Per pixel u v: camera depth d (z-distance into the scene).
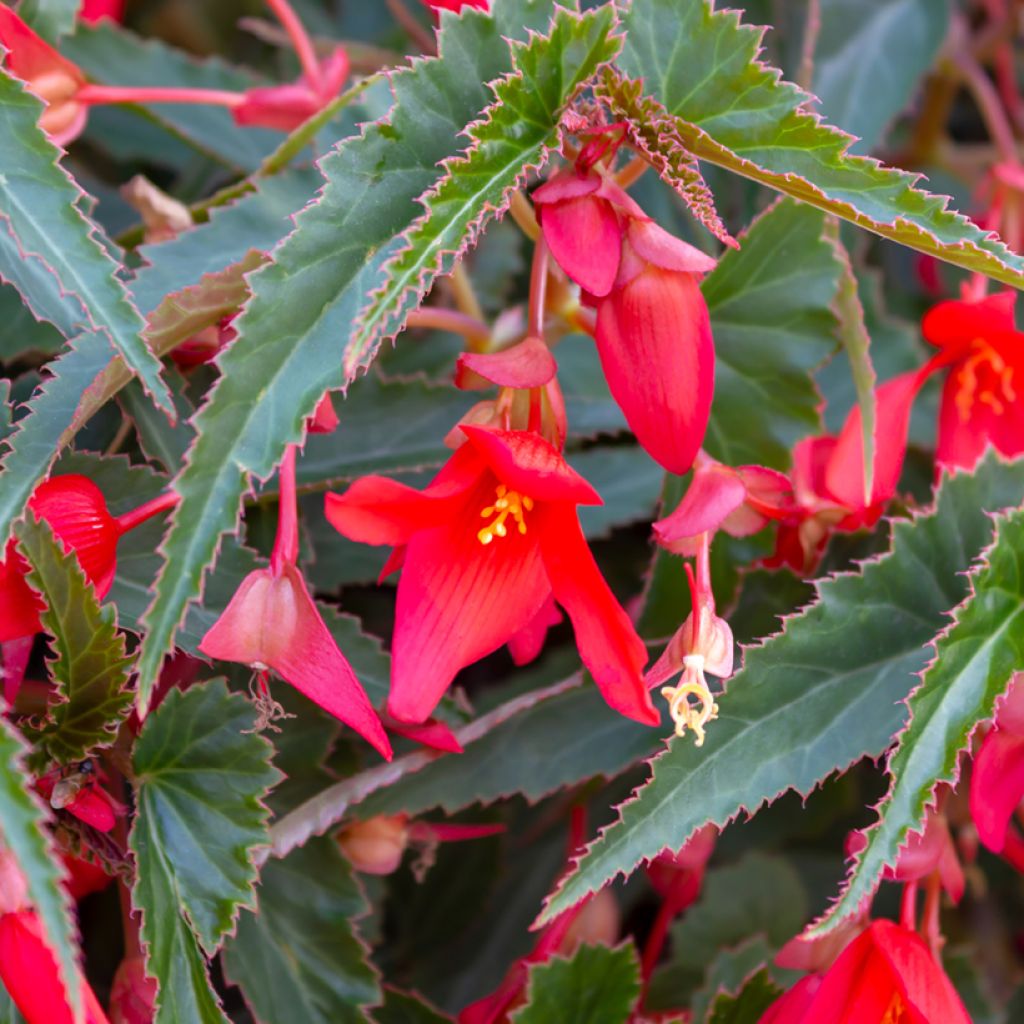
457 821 0.50
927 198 0.38
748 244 0.45
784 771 0.41
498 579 0.39
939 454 0.45
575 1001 0.43
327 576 0.48
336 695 0.38
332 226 0.37
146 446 0.42
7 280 0.40
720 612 0.45
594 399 0.50
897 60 0.56
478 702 0.50
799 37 0.56
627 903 0.53
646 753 0.45
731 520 0.43
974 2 0.65
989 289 0.50
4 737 0.35
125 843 0.40
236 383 0.36
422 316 0.46
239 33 0.65
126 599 0.41
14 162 0.38
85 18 0.54
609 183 0.39
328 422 0.40
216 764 0.40
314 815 0.42
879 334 0.54
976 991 0.50
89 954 0.48
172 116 0.53
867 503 0.42
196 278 0.43
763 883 0.53
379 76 0.42
